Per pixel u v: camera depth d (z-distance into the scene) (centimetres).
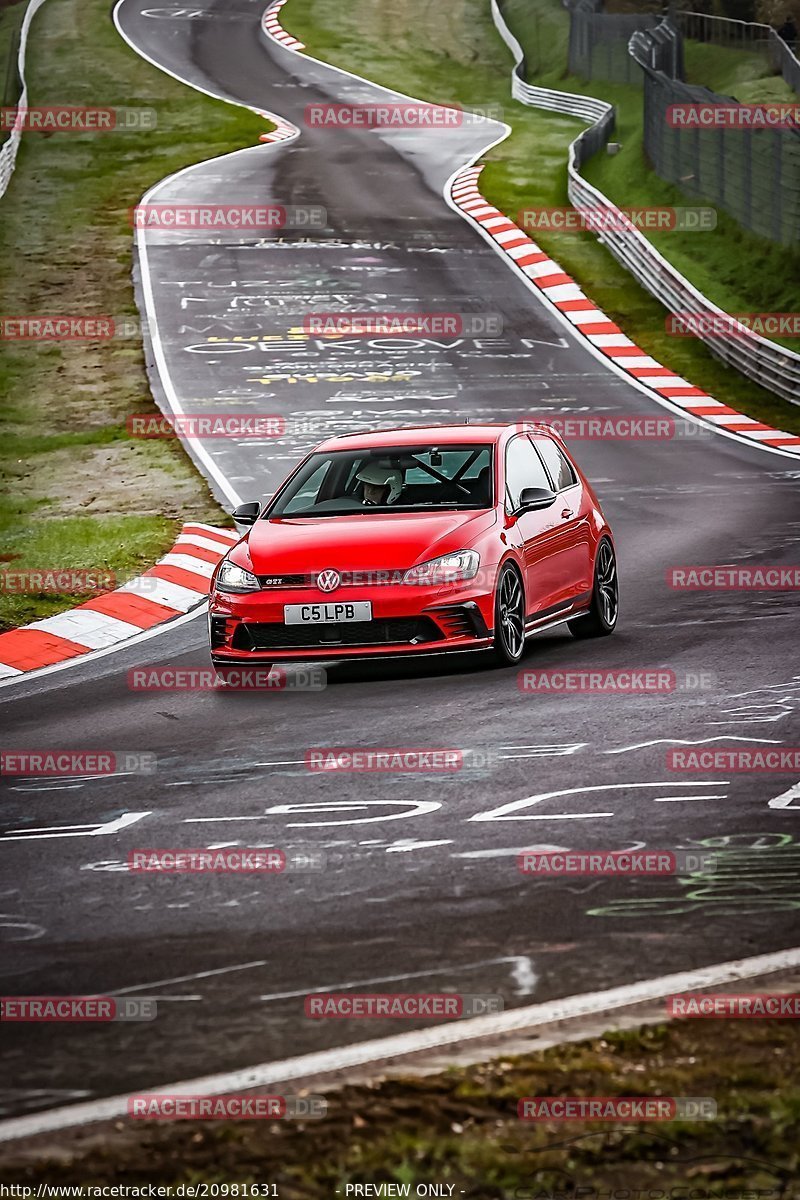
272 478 7344
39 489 7219
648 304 12038
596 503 4381
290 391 9469
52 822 2581
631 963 1761
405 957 1814
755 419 9275
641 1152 1305
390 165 17038
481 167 16938
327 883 2125
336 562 3622
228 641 3688
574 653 3925
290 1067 1494
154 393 9431
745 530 5878
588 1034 1546
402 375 9931
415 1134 1341
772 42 18938
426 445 4081
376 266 12838
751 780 2589
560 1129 1344
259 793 2684
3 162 15475
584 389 9781
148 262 12888
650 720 3100
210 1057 1541
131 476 7394
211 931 1944
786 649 3778
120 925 1989
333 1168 1288
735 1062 1464
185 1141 1339
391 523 3756
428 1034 1563
